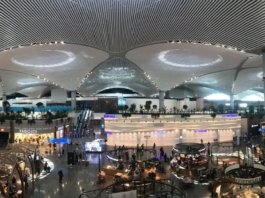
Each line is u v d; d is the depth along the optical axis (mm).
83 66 40094
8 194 15836
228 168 16219
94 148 31875
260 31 22750
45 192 18891
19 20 21750
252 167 16062
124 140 37531
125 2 20188
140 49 31312
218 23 22266
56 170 24750
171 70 40406
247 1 18672
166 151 33594
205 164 23391
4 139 24156
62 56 34219
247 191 15609
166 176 22203
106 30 25031
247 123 43594
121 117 37500
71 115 45625
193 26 23266
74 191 19000
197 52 31047
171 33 25141
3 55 31109
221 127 41469
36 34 24703
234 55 31500
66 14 21656
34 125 34281
